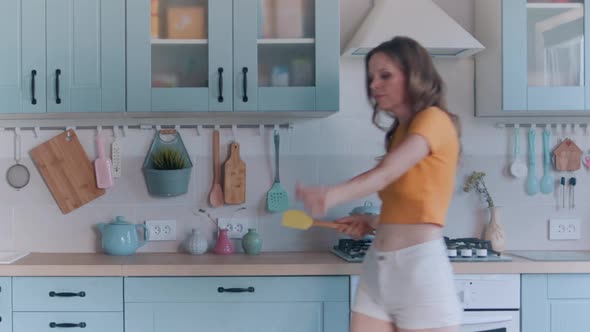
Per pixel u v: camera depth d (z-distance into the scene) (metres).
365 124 2.94
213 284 2.43
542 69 2.72
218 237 2.86
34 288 2.43
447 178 1.70
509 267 2.44
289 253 2.85
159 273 2.42
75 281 2.43
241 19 2.62
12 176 2.88
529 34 2.72
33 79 2.58
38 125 2.89
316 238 2.93
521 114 2.89
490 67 2.81
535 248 2.98
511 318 2.46
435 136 1.59
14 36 2.59
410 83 1.69
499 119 2.97
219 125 2.92
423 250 1.69
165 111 2.62
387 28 2.63
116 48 2.60
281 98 2.62
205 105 2.61
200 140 2.93
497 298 2.45
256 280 2.44
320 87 2.62
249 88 2.61
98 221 2.90
